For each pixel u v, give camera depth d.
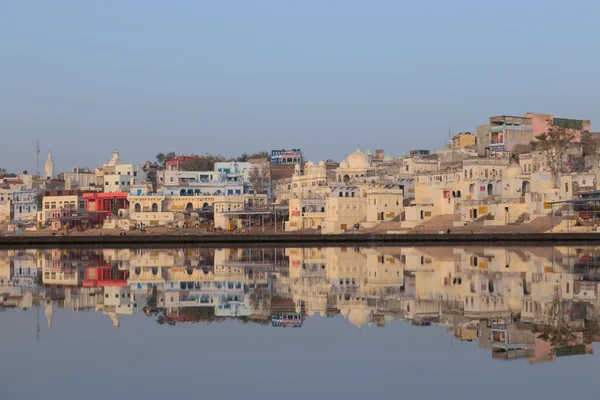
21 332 38.88
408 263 78.56
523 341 35.22
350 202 154.75
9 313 45.62
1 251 114.62
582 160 155.50
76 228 193.75
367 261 83.00
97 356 32.84
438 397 26.08
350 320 41.91
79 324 41.28
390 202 152.38
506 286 55.69
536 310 44.09
